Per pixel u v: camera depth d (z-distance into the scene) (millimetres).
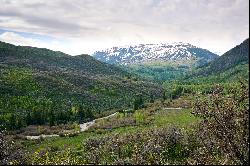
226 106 17547
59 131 99438
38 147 67750
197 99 18453
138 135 37875
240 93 17469
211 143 19172
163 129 37781
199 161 18688
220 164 17938
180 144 31906
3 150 27516
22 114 127812
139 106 142000
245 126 17094
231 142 17422
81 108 130500
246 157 17219
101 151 31844
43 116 118688
